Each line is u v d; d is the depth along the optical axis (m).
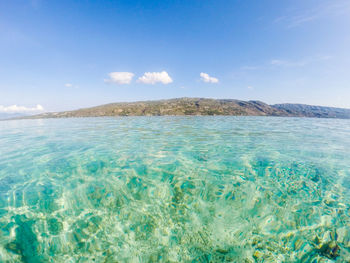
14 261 2.17
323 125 13.91
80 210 2.95
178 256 2.33
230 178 3.84
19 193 3.23
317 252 2.29
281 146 6.32
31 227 2.57
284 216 2.83
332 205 2.99
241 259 2.27
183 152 5.51
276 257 2.27
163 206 3.11
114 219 2.83
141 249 2.42
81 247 2.40
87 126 12.42
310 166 4.43
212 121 16.14
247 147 6.16
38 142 6.98
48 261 2.22
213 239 2.54
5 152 5.54
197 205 3.13
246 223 2.76
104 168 4.28
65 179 3.76
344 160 4.85
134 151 5.61
